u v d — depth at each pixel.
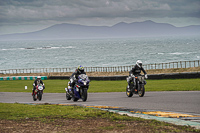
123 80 58.62
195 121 11.93
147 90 31.67
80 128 10.84
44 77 78.88
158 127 10.59
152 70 66.81
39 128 11.08
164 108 16.00
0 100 29.42
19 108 17.75
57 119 13.16
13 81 80.06
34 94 27.64
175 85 36.47
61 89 44.97
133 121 12.02
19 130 10.75
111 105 18.66
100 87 44.12
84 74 23.03
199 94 23.05
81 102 22.20
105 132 10.01
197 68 59.62
